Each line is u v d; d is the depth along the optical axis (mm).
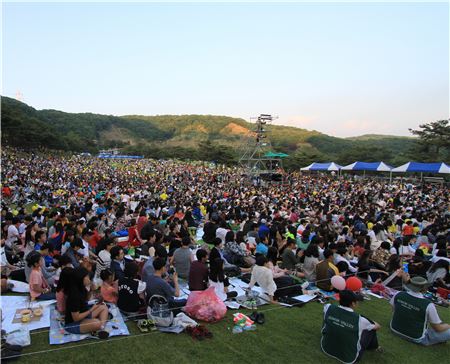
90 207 14578
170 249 9633
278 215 14734
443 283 8711
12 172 40312
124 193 25000
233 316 6543
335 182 44875
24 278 7711
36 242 8836
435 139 55500
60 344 5168
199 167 78188
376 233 12820
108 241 7797
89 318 5508
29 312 5988
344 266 8445
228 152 86375
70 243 8469
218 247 9352
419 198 27938
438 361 5508
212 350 5305
